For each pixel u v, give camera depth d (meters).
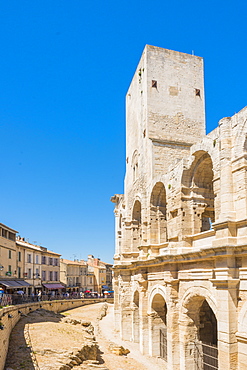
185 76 45.25
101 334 49.44
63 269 119.81
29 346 30.59
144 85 44.00
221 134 25.66
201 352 29.22
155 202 39.94
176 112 43.81
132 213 47.97
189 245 31.08
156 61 44.38
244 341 22.22
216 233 25.14
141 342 38.56
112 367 31.98
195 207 31.70
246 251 22.39
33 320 44.88
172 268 31.34
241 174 24.02
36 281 90.75
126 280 48.16
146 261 36.91
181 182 31.81
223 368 23.05
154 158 40.66
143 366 33.44
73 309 79.94
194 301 29.64
